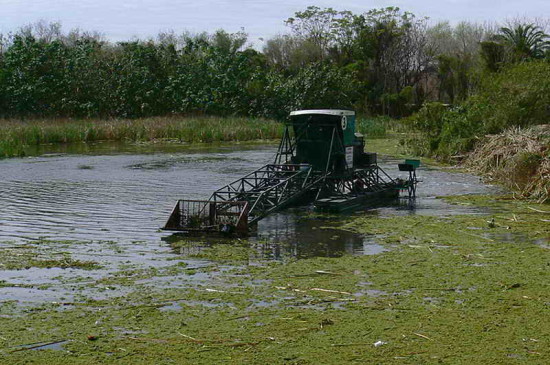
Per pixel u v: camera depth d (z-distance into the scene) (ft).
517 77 80.12
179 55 176.65
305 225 41.11
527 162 56.80
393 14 230.89
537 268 30.27
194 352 20.48
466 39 246.88
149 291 26.86
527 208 47.09
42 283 28.09
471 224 41.19
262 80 173.68
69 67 157.69
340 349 20.65
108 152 96.68
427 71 233.55
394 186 52.80
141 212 45.32
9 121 135.54
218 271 30.01
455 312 24.03
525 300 25.40
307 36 245.24
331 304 25.11
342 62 232.32
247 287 27.43
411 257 32.58
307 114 49.78
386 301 25.39
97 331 22.29
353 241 36.47
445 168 73.56
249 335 21.88
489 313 23.89
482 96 86.07
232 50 219.20
